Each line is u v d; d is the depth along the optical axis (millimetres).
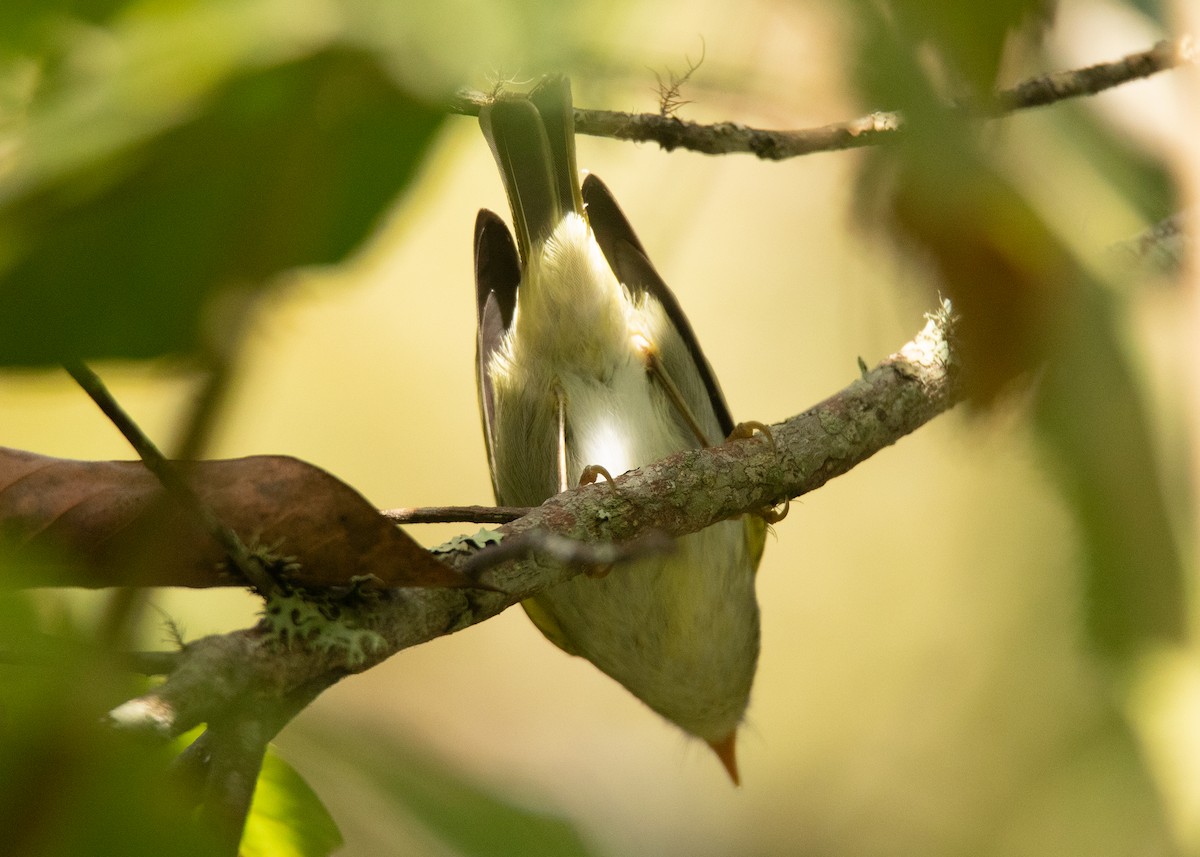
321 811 1091
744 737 3424
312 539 1091
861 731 3889
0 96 472
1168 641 473
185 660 946
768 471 1798
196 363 456
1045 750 1161
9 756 409
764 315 4133
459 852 608
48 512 963
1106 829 859
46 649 518
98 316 432
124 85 412
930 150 447
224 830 810
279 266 432
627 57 378
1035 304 495
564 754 3844
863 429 1889
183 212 422
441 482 4312
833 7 400
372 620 1194
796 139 1751
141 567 566
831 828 3619
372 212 534
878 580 4211
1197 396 499
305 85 381
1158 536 477
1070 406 490
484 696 4152
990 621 848
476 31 364
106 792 406
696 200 782
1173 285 566
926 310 548
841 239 548
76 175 408
